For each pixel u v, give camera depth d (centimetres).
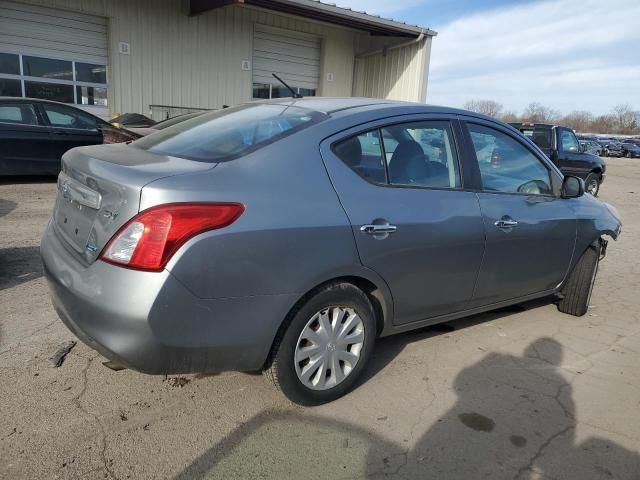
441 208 315
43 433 250
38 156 880
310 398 279
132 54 1297
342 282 277
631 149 4891
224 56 1460
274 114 306
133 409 274
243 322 241
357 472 238
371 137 296
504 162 372
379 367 336
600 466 253
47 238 286
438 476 238
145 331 219
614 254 713
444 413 289
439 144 332
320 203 262
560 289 440
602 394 320
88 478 224
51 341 338
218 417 272
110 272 224
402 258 295
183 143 292
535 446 265
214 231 227
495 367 347
